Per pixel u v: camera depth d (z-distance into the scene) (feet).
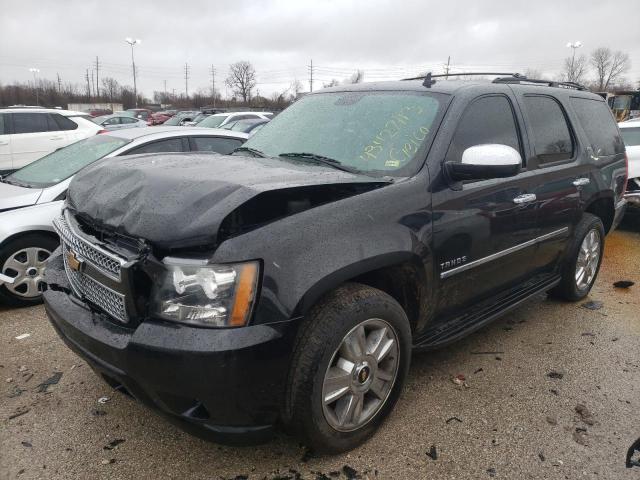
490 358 12.22
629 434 9.43
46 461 8.51
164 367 7.01
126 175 8.90
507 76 13.35
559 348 12.81
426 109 10.59
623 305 15.84
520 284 13.12
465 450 8.93
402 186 9.14
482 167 9.37
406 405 10.21
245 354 6.98
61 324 8.64
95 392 10.51
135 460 8.57
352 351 8.27
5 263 14.66
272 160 10.56
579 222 14.61
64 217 9.73
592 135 15.10
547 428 9.55
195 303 7.05
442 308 10.36
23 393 10.46
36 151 32.96
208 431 7.48
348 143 10.73
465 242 10.17
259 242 7.23
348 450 8.77
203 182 7.91
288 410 7.84
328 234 7.85
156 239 7.23
